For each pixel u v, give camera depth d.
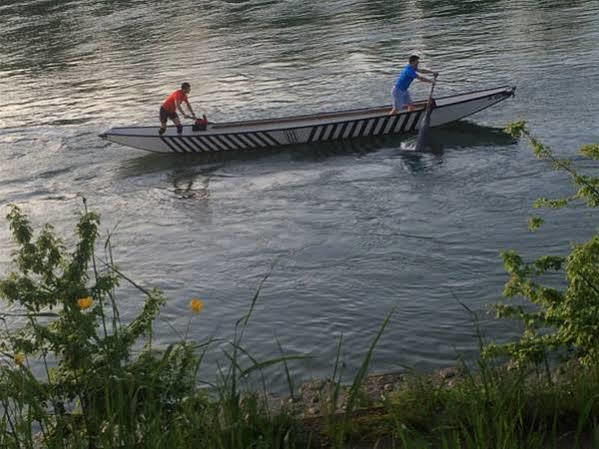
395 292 10.67
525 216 12.97
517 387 4.27
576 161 15.37
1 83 29.14
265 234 13.38
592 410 4.16
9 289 5.21
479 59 24.92
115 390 4.41
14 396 4.33
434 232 12.72
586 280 5.77
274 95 23.50
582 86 20.42
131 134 18.66
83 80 28.36
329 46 29.48
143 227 14.27
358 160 17.12
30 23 42.12
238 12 39.31
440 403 4.39
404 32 30.64
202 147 18.66
